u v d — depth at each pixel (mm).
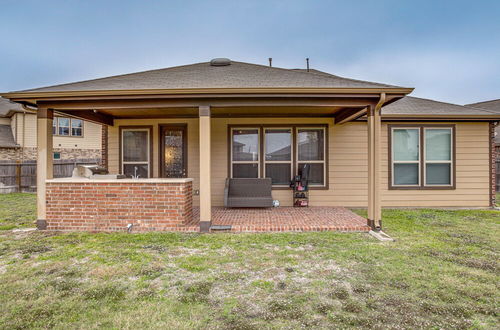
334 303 2693
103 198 5418
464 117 7562
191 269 3508
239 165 8008
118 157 8055
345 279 3221
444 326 2336
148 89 4992
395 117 7484
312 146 7973
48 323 2359
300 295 2852
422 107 8148
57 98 5199
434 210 7641
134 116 7984
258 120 7922
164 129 8109
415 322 2383
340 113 7320
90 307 2619
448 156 8008
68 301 2725
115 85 5496
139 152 8086
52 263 3713
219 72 6777
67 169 14062
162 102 5297
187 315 2484
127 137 8094
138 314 2498
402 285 3061
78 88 5258
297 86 5070
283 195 7875
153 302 2707
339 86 5121
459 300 2750
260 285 3072
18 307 2617
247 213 6789
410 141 7992
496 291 2928
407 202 7973
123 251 4184
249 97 5219
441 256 3953
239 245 4484
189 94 5094
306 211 7051
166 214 5379
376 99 5273
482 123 7965
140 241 4695
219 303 2695
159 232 5297
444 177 8023
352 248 4328
